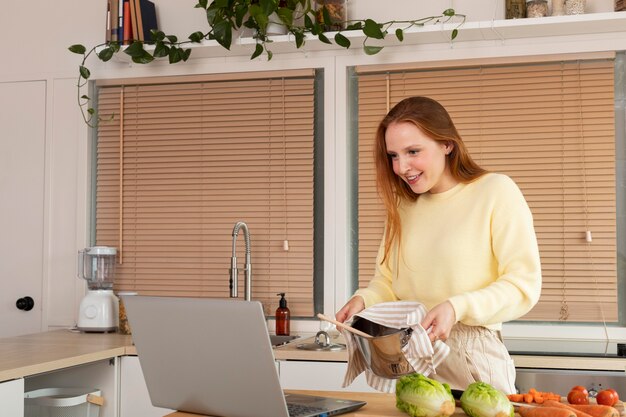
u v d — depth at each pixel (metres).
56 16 3.89
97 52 3.83
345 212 3.55
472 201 2.01
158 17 3.75
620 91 3.38
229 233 3.68
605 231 3.32
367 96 3.55
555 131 3.38
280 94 3.65
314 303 3.62
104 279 3.64
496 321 1.88
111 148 3.82
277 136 3.64
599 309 3.30
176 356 1.75
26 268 3.86
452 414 1.64
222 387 1.70
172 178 3.75
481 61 3.43
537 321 3.37
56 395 3.05
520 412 1.62
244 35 3.51
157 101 3.78
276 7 3.33
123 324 3.49
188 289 3.71
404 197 2.13
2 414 2.41
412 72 3.53
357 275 3.59
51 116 3.88
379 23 3.51
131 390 3.06
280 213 3.62
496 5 3.41
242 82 3.70
